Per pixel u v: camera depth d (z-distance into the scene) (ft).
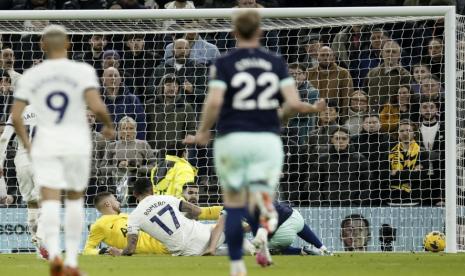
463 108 136.46
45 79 70.23
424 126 134.41
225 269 90.22
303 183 136.05
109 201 121.49
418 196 134.31
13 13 127.85
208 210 117.70
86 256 113.70
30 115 108.17
